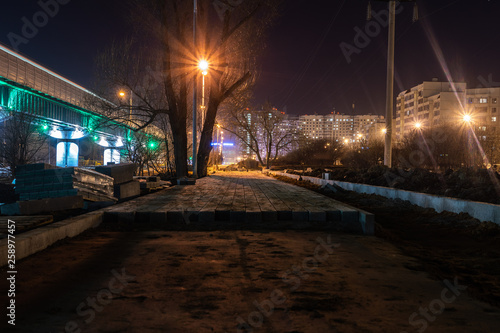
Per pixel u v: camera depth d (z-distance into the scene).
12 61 33.22
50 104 39.94
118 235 7.07
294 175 28.48
